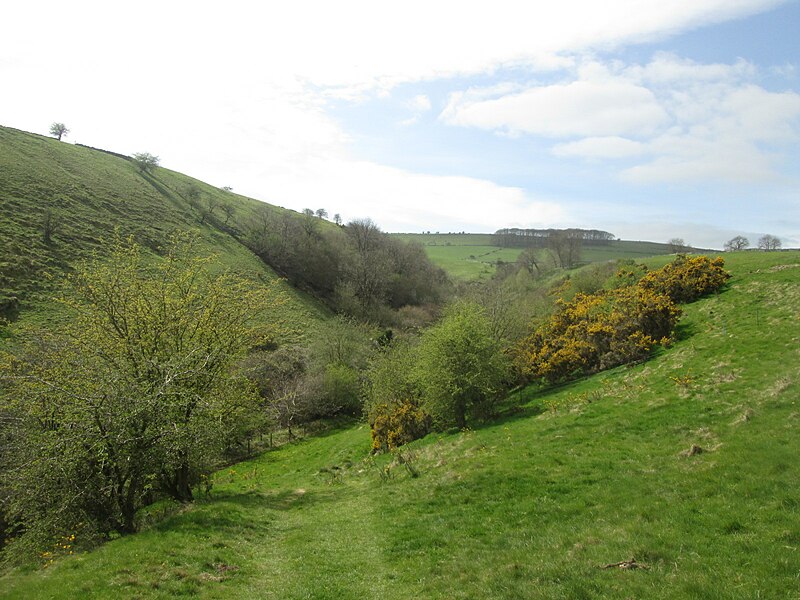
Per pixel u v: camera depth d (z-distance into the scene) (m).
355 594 10.50
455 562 11.34
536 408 26.53
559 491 14.76
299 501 21.91
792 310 25.95
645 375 24.72
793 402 15.92
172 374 16.81
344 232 121.75
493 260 151.62
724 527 9.97
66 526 15.51
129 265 21.78
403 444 31.81
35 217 67.50
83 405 15.34
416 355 37.31
